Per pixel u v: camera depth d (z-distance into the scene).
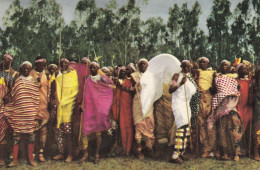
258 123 5.65
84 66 5.91
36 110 5.45
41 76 5.68
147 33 26.19
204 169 5.09
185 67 5.60
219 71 6.07
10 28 26.19
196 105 5.66
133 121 5.85
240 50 28.02
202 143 5.86
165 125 5.98
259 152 5.98
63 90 5.65
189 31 26.03
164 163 5.45
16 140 5.28
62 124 5.64
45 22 25.02
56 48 25.39
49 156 5.91
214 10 29.11
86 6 14.55
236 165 5.29
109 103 5.70
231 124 5.61
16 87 5.32
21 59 25.92
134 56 22.25
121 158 5.76
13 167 5.23
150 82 5.73
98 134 5.56
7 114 5.30
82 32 21.56
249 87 5.88
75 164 5.41
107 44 20.81
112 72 8.22
